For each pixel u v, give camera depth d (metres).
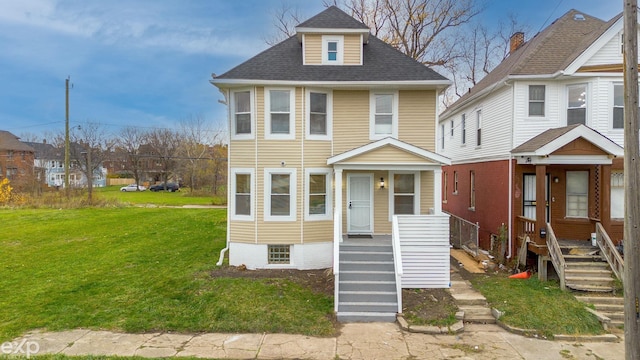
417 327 8.65
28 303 9.84
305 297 10.31
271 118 12.75
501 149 14.14
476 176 16.66
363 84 12.52
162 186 54.97
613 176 12.75
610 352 7.67
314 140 12.87
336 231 10.47
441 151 22.38
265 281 11.22
